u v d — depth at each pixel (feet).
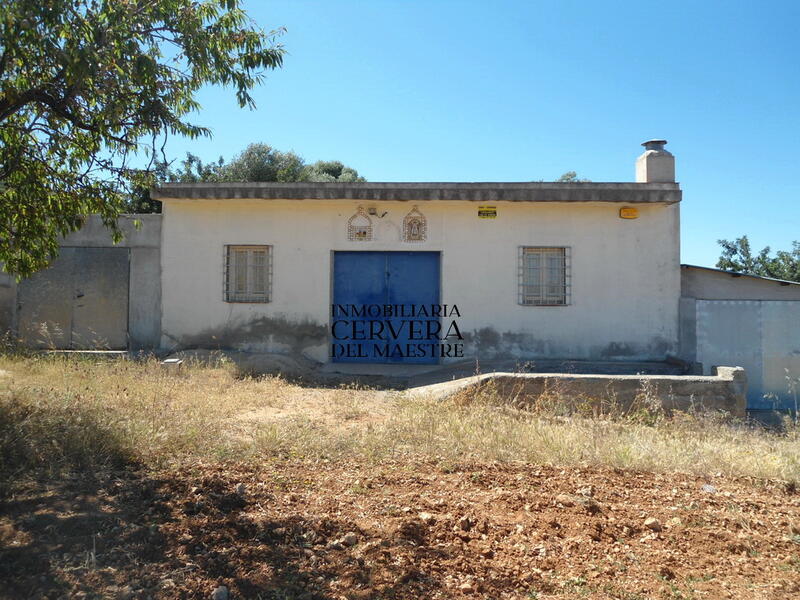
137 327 40.06
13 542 10.96
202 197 38.45
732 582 10.96
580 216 39.75
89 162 19.97
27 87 17.30
